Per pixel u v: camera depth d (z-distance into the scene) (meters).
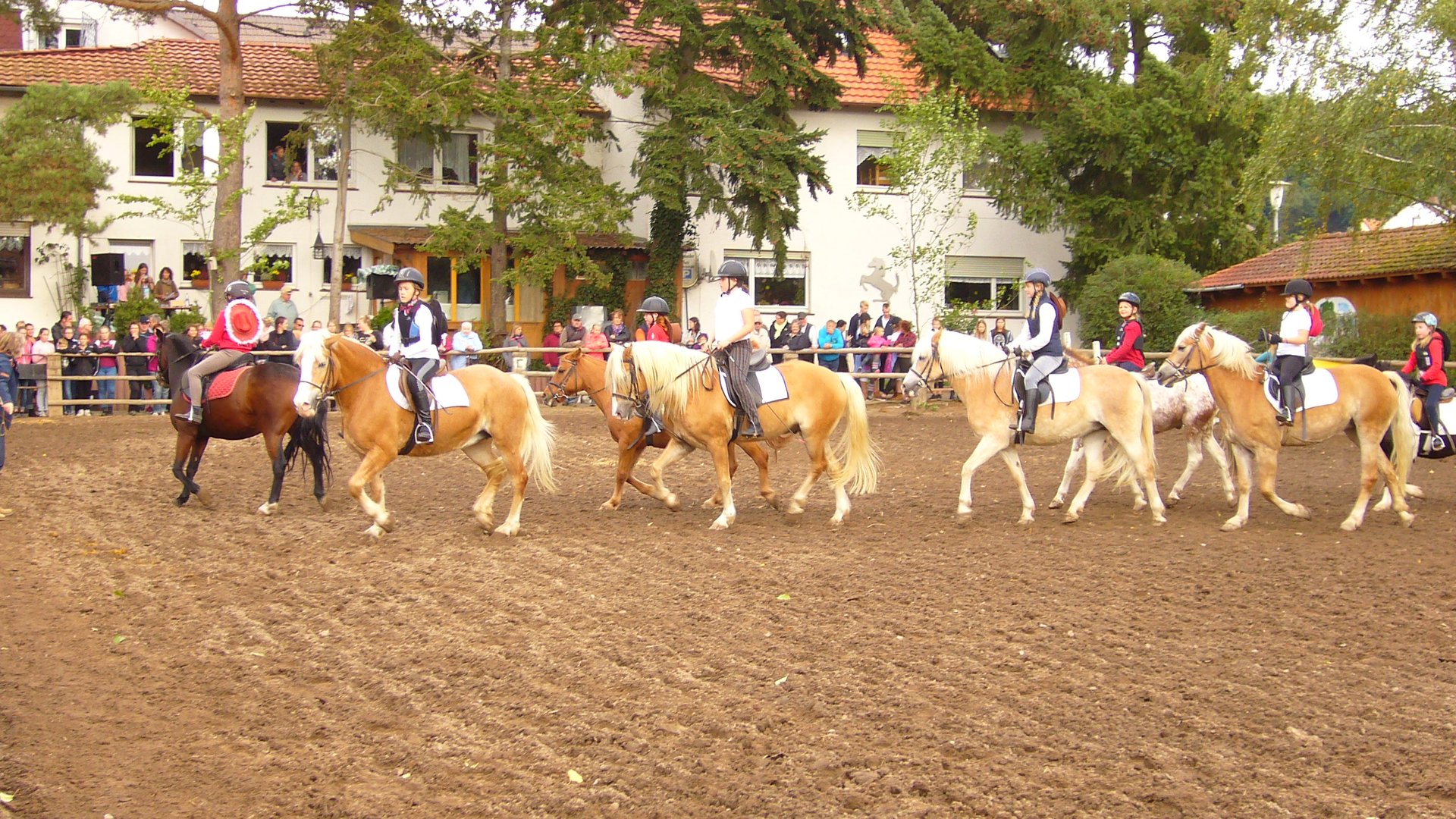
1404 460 11.47
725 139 26.59
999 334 24.38
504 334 28.00
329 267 29.61
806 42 28.44
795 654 7.32
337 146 29.38
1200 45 30.97
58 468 15.43
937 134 28.34
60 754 5.84
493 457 11.27
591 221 26.75
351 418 10.55
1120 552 10.16
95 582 9.19
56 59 29.50
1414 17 20.06
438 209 30.14
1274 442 11.30
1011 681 6.82
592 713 6.36
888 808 5.25
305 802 5.33
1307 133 20.77
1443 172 20.50
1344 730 6.07
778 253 27.61
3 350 20.94
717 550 10.36
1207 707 6.42
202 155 27.22
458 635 7.74
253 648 7.52
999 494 13.67
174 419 12.31
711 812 5.24
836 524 11.65
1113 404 11.32
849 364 23.42
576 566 9.66
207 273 28.72
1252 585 8.95
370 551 10.23
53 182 24.83
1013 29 30.12
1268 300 27.98
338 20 27.62
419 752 5.86
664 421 11.44
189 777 5.60
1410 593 8.73
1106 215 30.34
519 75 28.08
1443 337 12.45
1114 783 5.47
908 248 29.36
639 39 30.94
